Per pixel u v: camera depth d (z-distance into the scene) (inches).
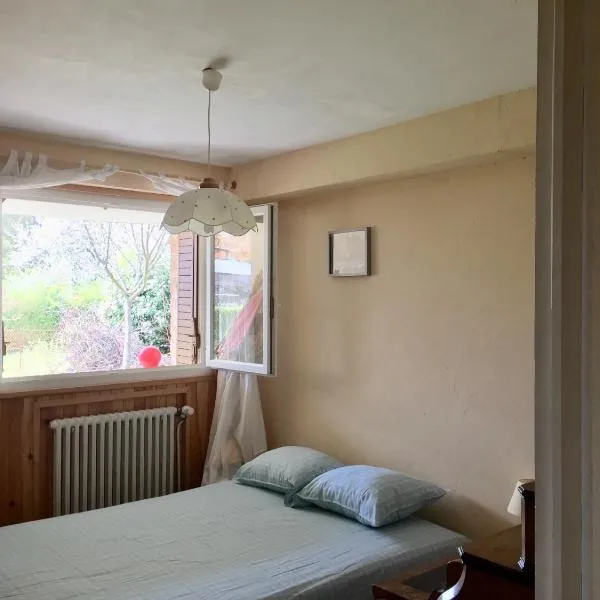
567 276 23.5
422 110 117.3
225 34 83.6
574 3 23.4
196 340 172.6
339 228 147.4
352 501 119.2
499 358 117.8
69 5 75.2
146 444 156.1
